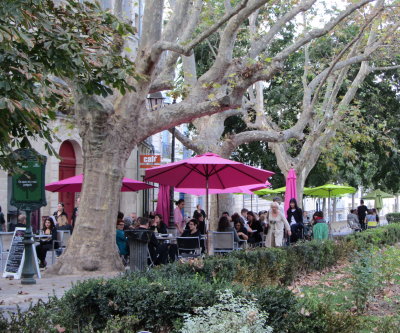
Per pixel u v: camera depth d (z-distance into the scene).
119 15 14.52
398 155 34.34
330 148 25.69
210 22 16.92
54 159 24.33
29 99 8.55
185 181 15.91
